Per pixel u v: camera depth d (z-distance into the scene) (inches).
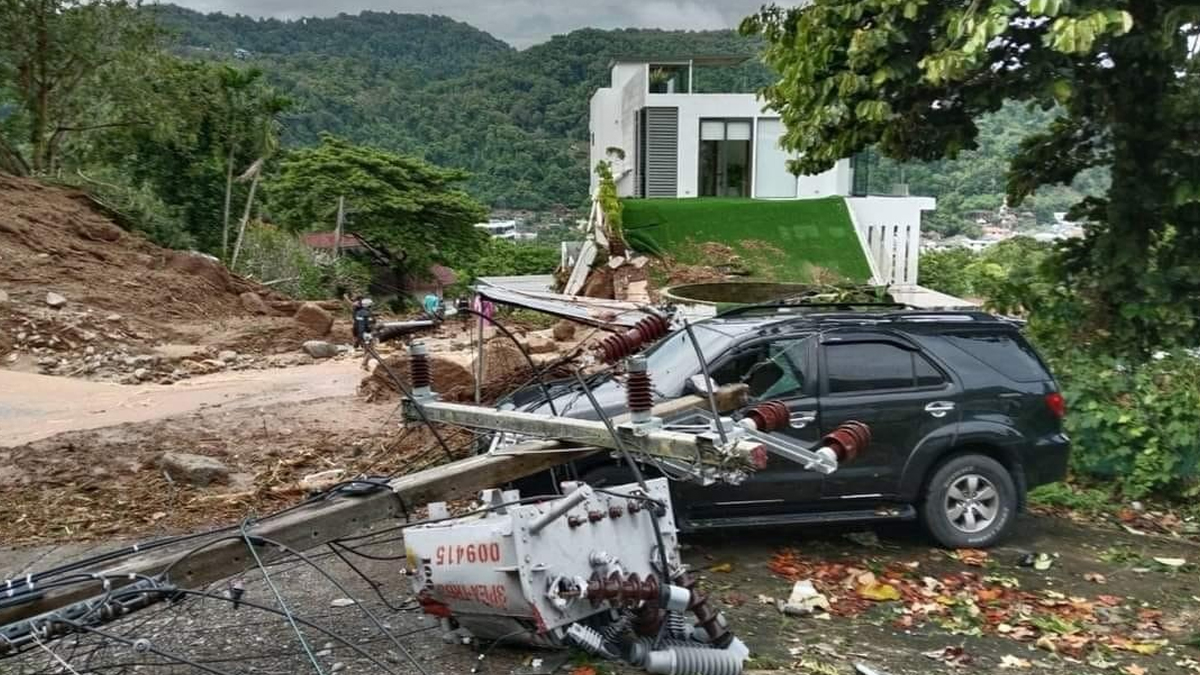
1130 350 400.8
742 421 200.8
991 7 310.8
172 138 1131.9
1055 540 331.6
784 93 411.2
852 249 738.8
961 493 313.1
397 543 296.8
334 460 406.3
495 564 198.4
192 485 374.6
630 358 214.4
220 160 1222.3
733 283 596.7
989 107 371.6
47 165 1083.3
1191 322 389.7
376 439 433.1
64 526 330.0
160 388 605.9
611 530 208.2
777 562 296.0
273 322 840.9
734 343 305.6
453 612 211.3
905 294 678.5
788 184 1139.3
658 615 209.6
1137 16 343.6
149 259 903.7
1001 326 329.7
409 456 389.4
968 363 318.3
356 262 1437.0
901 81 361.4
